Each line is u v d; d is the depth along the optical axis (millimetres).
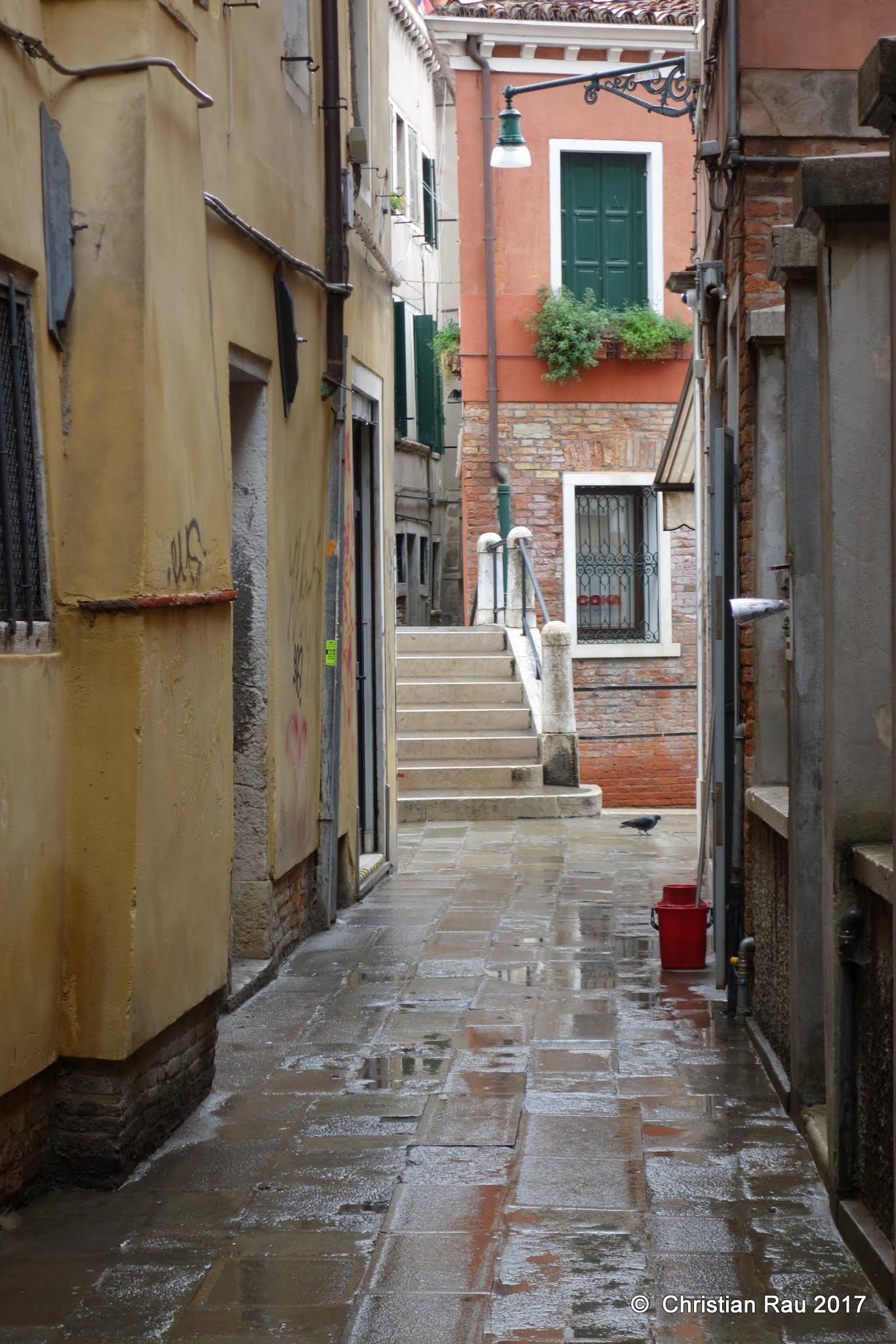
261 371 7914
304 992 7852
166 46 5352
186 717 5566
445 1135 5617
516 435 20047
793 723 5695
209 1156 5434
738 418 7605
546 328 19656
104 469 5066
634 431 20141
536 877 11492
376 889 11062
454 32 19422
